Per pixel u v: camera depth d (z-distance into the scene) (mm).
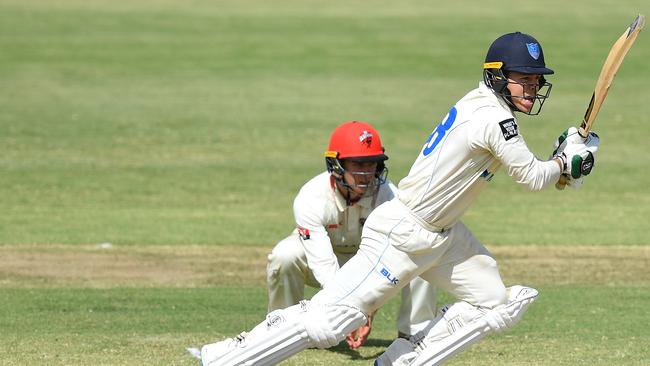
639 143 57281
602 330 25609
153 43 91812
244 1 122062
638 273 33031
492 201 45125
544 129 60375
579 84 75000
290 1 122375
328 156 22391
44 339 24266
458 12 112438
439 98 69625
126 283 31234
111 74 77688
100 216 41125
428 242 18812
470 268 19234
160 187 46688
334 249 23984
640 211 43094
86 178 48094
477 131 18312
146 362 22172
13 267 33062
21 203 43062
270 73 79000
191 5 118250
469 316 19203
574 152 19016
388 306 29047
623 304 28672
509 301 19328
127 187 46500
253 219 41188
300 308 19156
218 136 58219
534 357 22906
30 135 57438
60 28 98875
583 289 30672
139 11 112062
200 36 95875
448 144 18547
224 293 30062
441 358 19219
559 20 105875
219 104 67312
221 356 19094
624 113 65312
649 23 104125
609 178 49344
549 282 31734
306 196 23109
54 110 64500
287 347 19000
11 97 68250
